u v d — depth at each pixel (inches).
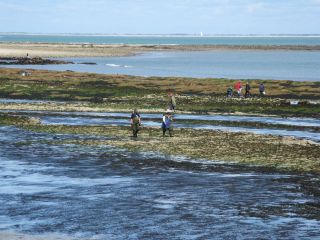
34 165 1942.7
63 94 4520.2
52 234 1162.6
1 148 2293.3
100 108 3799.2
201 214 1318.9
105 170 1856.5
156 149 2266.2
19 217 1286.9
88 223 1242.6
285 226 1224.8
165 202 1430.9
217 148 2288.4
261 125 3120.1
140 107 3860.7
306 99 4340.6
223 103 4010.8
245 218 1286.9
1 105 3875.5
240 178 1732.3
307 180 1704.0
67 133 2733.8
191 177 1747.0
